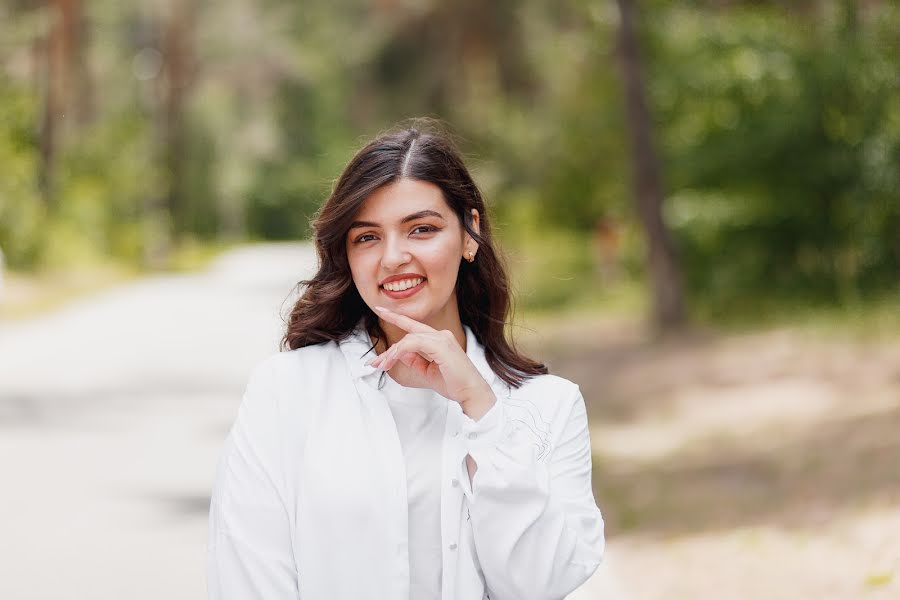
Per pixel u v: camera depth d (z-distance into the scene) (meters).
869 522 7.32
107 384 15.39
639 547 7.57
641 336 19.89
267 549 2.69
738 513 8.21
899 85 19.12
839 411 11.54
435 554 2.71
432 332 2.68
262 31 59.91
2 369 16.94
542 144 32.78
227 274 45.09
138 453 10.80
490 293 3.00
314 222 2.83
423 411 2.78
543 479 2.62
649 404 13.78
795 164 20.17
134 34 58.22
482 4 35.84
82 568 7.21
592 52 25.47
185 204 63.53
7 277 34.34
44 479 9.68
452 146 2.86
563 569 2.62
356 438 2.71
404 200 2.76
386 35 37.97
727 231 21.44
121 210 48.75
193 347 19.92
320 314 2.88
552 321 23.73
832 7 20.39
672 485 9.42
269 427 2.76
